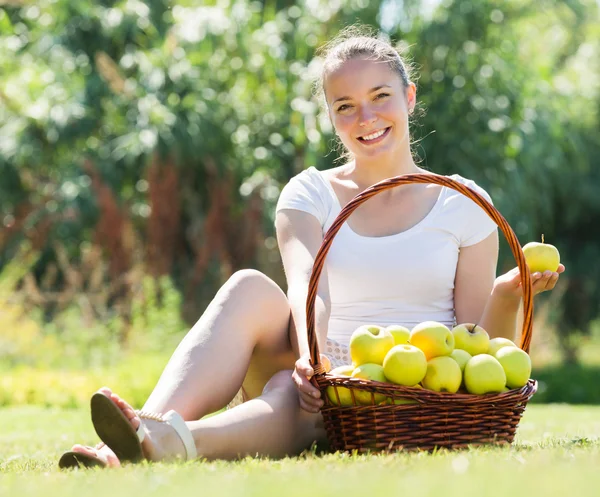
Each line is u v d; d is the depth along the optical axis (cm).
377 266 357
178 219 1169
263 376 341
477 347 304
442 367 290
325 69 372
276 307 330
